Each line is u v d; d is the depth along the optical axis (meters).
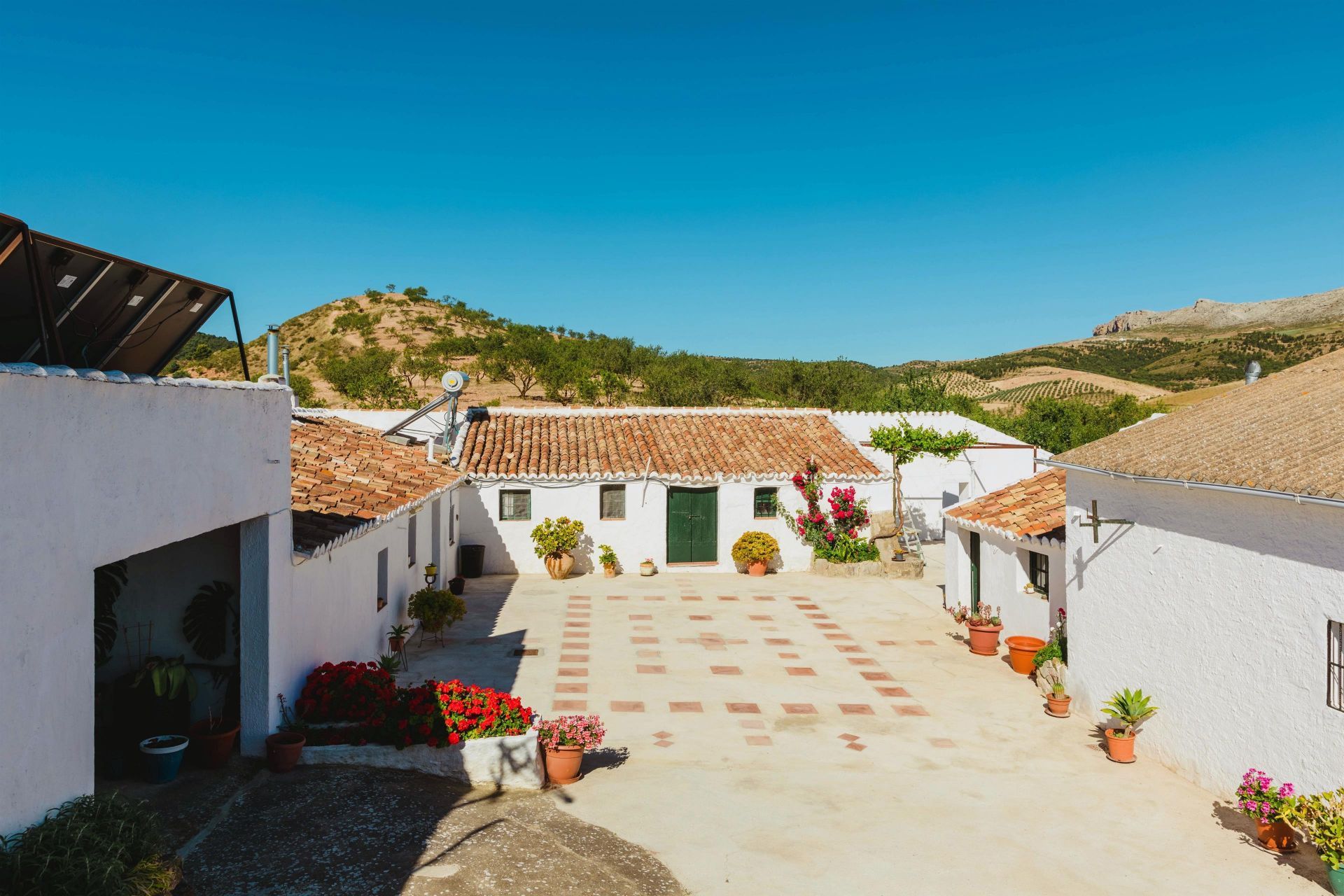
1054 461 11.84
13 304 5.54
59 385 5.04
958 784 9.53
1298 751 7.95
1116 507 10.97
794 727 11.41
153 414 6.16
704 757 10.25
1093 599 11.55
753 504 22.89
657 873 7.27
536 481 21.75
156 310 6.82
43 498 4.88
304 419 17.25
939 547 26.62
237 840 7.08
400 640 13.76
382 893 6.46
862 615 18.14
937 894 7.12
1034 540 13.69
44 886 4.52
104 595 8.63
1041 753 10.52
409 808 7.95
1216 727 9.12
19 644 4.67
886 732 11.28
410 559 15.83
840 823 8.45
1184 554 9.62
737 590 20.45
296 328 111.00
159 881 5.27
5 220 4.77
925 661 14.71
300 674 9.40
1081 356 144.00
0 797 4.53
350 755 8.70
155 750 7.88
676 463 22.77
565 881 6.92
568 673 13.72
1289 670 8.08
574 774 9.22
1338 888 6.93
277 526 8.69
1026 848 7.99
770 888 7.13
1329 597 7.60
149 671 8.44
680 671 13.93
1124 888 7.28
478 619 17.19
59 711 5.02
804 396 55.41
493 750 8.81
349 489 12.52
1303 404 10.41
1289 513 8.06
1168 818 8.65
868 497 23.41
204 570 8.84
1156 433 11.36
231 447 7.54
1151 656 10.25
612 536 22.19
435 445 22.16
